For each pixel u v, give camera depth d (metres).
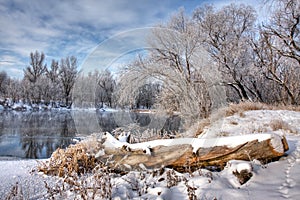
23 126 15.60
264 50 14.84
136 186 2.71
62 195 2.85
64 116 24.08
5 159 6.98
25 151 8.36
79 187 2.84
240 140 2.94
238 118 7.43
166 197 2.41
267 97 17.53
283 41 11.99
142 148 3.46
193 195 2.24
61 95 37.34
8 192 3.13
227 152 2.97
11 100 34.31
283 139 2.96
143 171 3.27
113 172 3.68
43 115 24.94
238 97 17.19
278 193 2.13
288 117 7.59
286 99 15.30
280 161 2.86
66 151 4.73
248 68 15.41
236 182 2.51
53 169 4.11
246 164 2.57
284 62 13.73
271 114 8.22
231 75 14.66
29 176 3.94
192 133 5.01
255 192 2.22
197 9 17.16
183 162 3.17
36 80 40.75
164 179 2.93
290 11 9.26
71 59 37.75
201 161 3.11
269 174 2.54
